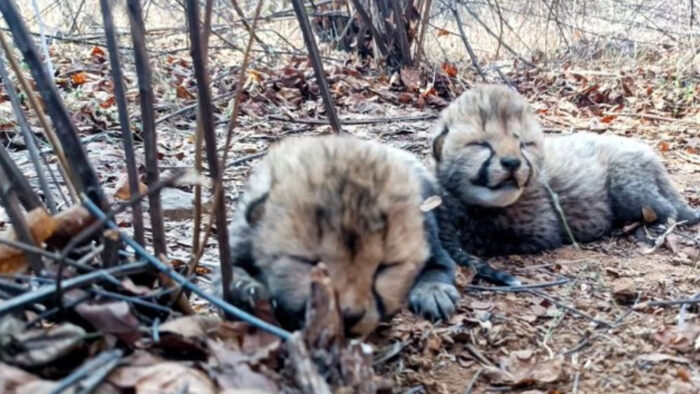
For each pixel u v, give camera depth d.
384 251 0.33
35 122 0.74
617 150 0.65
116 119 0.80
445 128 0.57
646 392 0.37
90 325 0.30
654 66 1.43
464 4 1.40
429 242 0.46
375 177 0.35
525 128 0.56
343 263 0.33
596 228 0.62
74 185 0.33
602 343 0.41
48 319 0.31
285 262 0.34
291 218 0.34
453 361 0.39
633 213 0.63
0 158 0.33
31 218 0.31
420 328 0.42
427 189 0.53
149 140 0.34
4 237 0.31
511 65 1.44
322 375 0.29
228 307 0.31
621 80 1.29
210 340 0.31
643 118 1.11
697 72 1.38
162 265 0.32
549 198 0.59
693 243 0.60
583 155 0.64
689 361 0.40
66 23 1.31
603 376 0.38
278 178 0.36
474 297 0.48
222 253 0.35
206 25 0.35
